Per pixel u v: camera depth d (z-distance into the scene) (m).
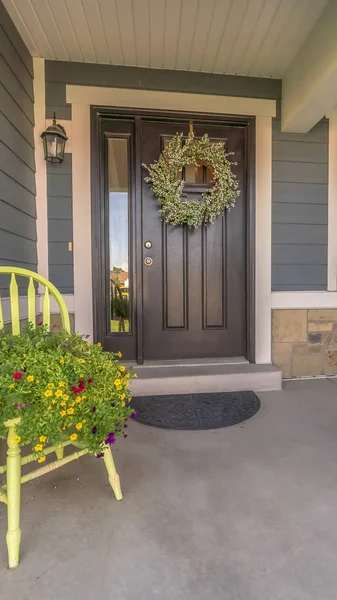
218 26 2.31
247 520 1.33
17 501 1.15
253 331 2.94
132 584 1.06
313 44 2.35
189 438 1.98
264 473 1.63
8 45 2.18
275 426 2.12
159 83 2.77
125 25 2.29
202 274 2.95
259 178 2.90
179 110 2.80
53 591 1.04
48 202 2.70
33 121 2.62
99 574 1.09
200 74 2.81
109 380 1.36
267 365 2.89
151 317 2.91
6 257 2.15
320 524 1.31
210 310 2.97
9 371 1.16
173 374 2.65
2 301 2.07
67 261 2.74
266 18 2.24
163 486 1.53
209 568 1.11
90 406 1.28
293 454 1.80
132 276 2.86
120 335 2.88
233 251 2.97
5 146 2.13
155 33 2.37
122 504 1.41
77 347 1.41
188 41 2.45
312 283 3.03
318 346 3.03
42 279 1.61
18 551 1.13
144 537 1.24
